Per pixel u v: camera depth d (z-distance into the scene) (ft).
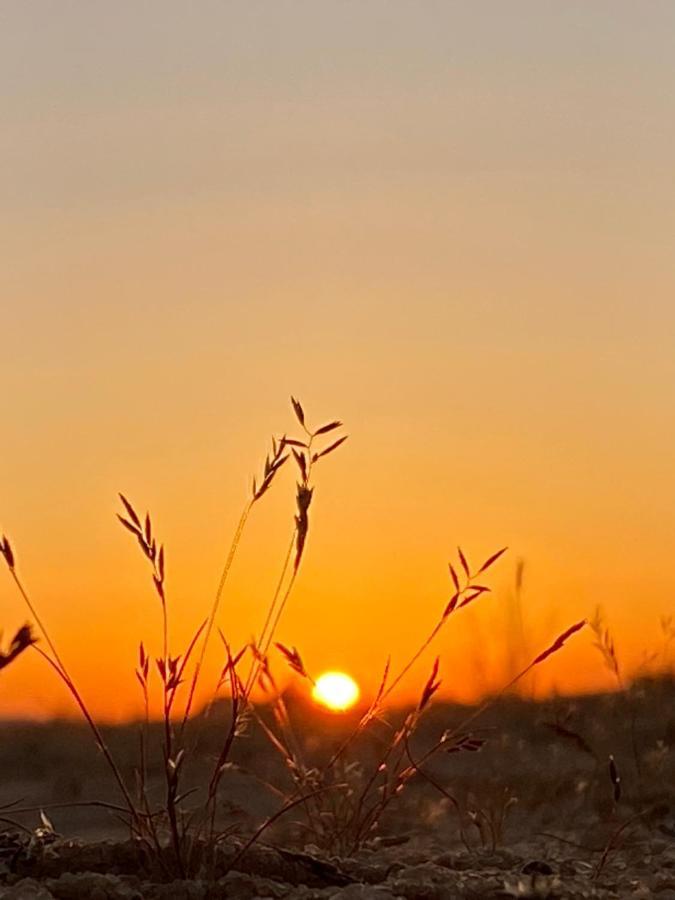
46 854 2.27
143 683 2.31
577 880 2.34
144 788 2.36
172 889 2.18
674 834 2.70
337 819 2.56
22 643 1.95
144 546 2.24
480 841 2.70
